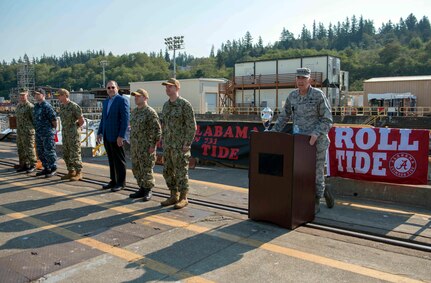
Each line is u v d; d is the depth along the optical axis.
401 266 3.45
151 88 42.50
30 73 63.28
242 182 7.09
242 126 8.48
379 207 5.35
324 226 4.51
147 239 4.14
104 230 4.43
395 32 174.88
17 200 5.78
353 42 168.38
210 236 4.21
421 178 5.47
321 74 35.41
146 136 5.79
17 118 7.91
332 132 6.09
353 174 5.96
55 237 4.21
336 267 3.43
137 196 5.92
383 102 35.03
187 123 5.29
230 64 146.38
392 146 5.62
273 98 38.22
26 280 3.18
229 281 3.17
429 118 25.31
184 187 5.38
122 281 3.17
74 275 3.28
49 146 7.51
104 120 6.43
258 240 4.09
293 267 3.43
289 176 4.31
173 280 3.19
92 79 128.75
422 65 91.12
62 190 6.44
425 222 4.66
